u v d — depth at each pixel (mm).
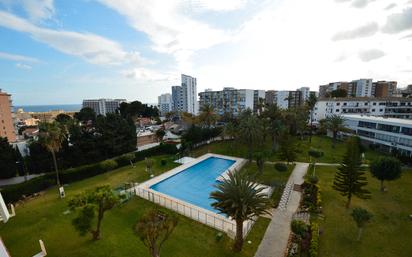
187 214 23828
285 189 28688
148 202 26812
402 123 44156
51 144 29453
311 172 35125
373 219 21266
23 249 18344
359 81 127062
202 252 17344
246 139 41688
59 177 33906
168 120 117125
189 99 157625
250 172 37094
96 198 18156
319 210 22688
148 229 13836
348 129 53125
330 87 136750
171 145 52312
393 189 28406
